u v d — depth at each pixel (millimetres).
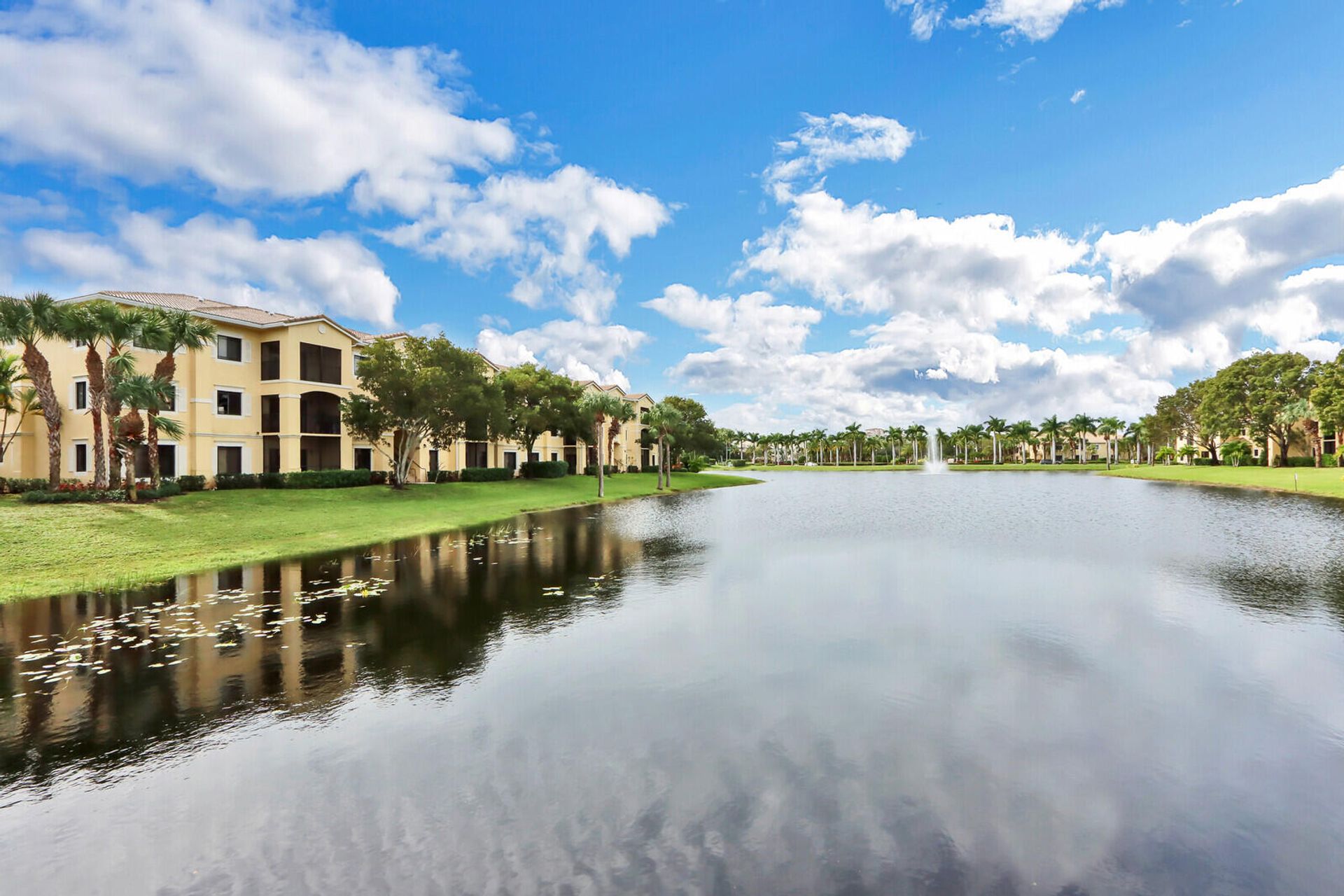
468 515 35250
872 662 10500
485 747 7527
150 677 9961
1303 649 11070
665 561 20766
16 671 10266
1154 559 20578
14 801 6500
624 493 57156
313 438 41062
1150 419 125438
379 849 5586
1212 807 6203
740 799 6355
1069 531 28609
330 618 13461
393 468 43219
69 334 26719
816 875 5184
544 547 23875
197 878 5250
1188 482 72375
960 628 12586
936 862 5355
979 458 176875
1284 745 7477
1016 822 5934
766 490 68062
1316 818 6008
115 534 22344
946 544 24656
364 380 39906
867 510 40750
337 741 7723
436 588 16531
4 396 31078
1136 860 5391
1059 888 5027
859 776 6801
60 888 5152
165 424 29547
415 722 8266
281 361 38500
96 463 27094
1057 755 7246
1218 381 96375
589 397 52469
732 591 16203
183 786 6727
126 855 5578
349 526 28578
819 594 15820
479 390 42906
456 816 6086
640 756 7262
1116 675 9844
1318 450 81188
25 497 25250
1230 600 14797
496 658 10836
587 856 5453
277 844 5691
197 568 19109
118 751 7535
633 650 11219
